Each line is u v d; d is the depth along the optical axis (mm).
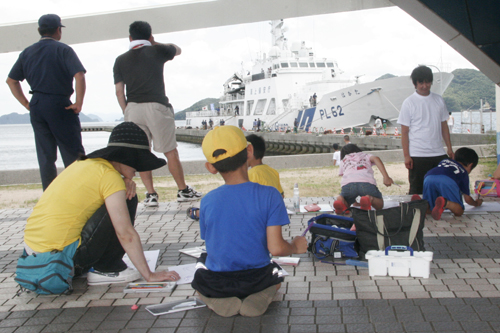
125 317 2566
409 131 5617
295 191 5273
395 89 25172
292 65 33469
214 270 2623
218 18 5688
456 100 88125
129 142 3049
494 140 17766
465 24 5352
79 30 5766
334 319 2414
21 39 5750
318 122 28438
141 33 5379
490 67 5707
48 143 4750
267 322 2410
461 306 2510
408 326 2287
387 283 2938
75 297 2916
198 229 4668
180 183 6105
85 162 2998
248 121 36844
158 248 4020
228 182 2656
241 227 2549
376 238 3324
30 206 7371
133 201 3227
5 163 32562
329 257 3516
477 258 3408
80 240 2930
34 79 4559
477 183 5938
